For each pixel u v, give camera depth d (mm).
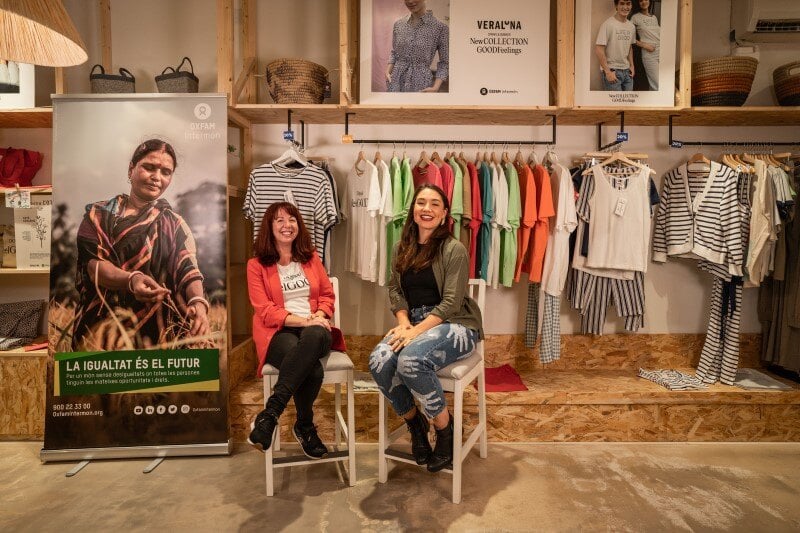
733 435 2773
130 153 2645
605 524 1973
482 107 2848
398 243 2467
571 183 2887
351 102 2857
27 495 2209
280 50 3285
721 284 2961
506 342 3291
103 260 2617
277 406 2047
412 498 2168
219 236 2678
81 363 2592
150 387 2615
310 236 2748
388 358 2172
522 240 2990
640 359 3307
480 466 2471
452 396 2736
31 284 3293
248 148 3236
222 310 2666
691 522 1986
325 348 2262
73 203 2623
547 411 2752
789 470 2438
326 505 2113
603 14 2859
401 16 2854
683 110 2861
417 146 3281
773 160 3033
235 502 2139
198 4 3275
